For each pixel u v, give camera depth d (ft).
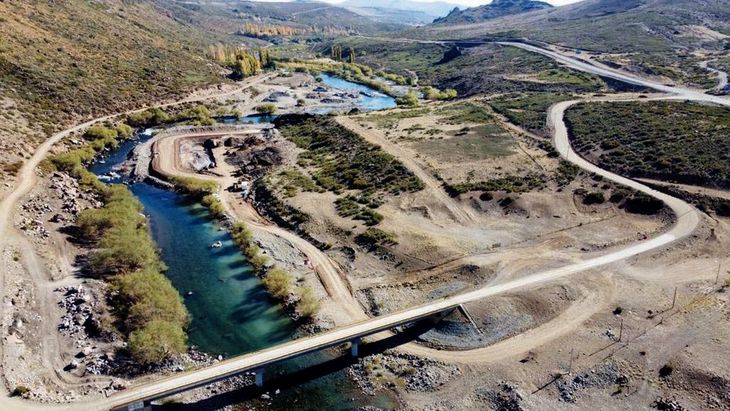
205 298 193.26
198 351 164.55
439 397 146.00
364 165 307.37
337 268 211.41
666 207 227.20
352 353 161.99
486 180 272.10
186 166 328.70
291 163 333.42
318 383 152.56
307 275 206.28
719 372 138.92
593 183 257.34
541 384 145.48
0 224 211.82
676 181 247.91
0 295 166.91
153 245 229.45
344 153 337.93
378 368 157.69
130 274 191.83
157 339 156.15
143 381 147.43
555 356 153.89
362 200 263.49
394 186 274.57
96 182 282.97
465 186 264.11
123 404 132.77
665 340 153.38
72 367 147.43
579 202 244.42
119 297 181.47
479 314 172.04
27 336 155.12
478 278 190.70
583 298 174.70
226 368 145.69
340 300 190.39
